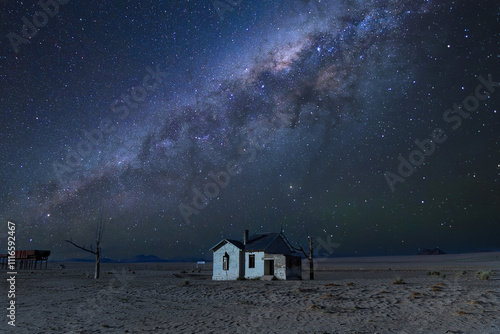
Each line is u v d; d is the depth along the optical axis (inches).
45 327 547.2
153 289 1141.1
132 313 678.5
